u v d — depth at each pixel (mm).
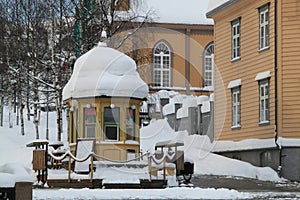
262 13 33531
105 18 37344
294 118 30625
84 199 17688
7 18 46469
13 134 46500
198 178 27391
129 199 17828
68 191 18625
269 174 29859
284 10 31312
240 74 35688
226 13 37500
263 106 33000
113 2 37688
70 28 39406
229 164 31484
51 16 39375
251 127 34031
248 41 34969
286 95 30953
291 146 30375
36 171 22250
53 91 37438
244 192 20891
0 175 11680
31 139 44438
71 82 23656
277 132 31016
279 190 22969
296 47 30984
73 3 38031
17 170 12188
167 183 21469
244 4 35312
